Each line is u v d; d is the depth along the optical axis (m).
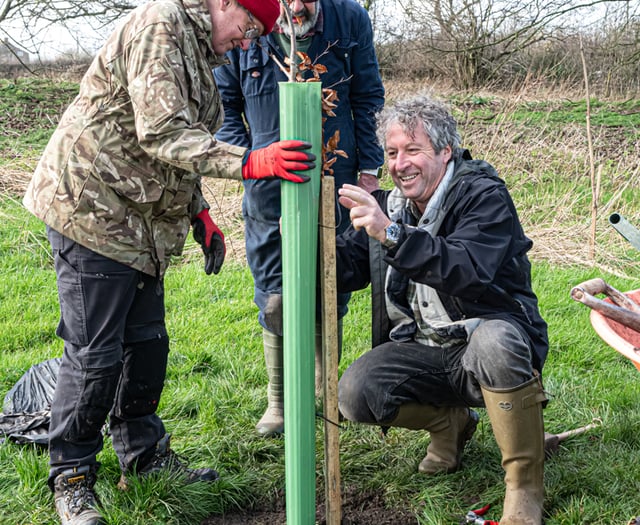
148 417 2.76
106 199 2.31
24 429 3.04
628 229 2.28
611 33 13.75
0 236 6.30
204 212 2.74
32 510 2.61
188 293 5.04
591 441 3.08
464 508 2.63
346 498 2.74
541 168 8.09
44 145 10.25
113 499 2.64
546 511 2.56
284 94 1.97
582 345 4.07
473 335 2.42
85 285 2.37
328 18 3.10
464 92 13.95
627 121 11.43
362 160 3.33
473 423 2.89
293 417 2.14
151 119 2.10
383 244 2.25
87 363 2.42
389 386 2.62
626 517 2.51
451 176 2.53
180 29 2.15
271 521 2.65
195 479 2.77
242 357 3.93
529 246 2.62
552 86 12.86
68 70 16.23
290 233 2.04
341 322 3.49
